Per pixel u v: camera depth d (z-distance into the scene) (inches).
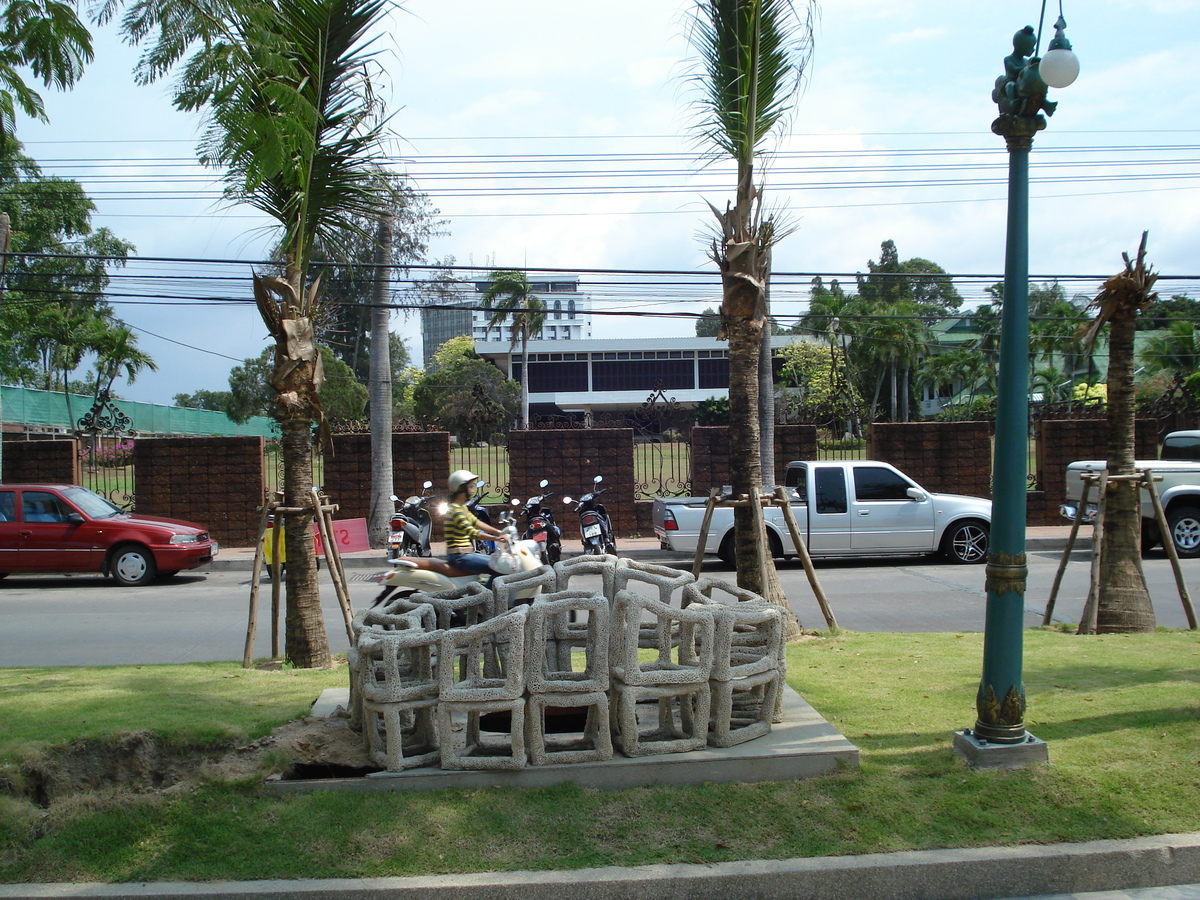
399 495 757.9
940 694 232.2
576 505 756.6
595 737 185.9
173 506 732.7
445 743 174.7
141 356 1150.3
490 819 163.5
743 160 311.6
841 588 497.4
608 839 159.3
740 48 305.1
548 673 187.0
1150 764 179.2
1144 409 845.8
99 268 1099.3
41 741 174.4
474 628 175.6
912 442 764.0
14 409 1017.5
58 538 559.5
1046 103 190.7
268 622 437.7
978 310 1787.6
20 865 154.5
